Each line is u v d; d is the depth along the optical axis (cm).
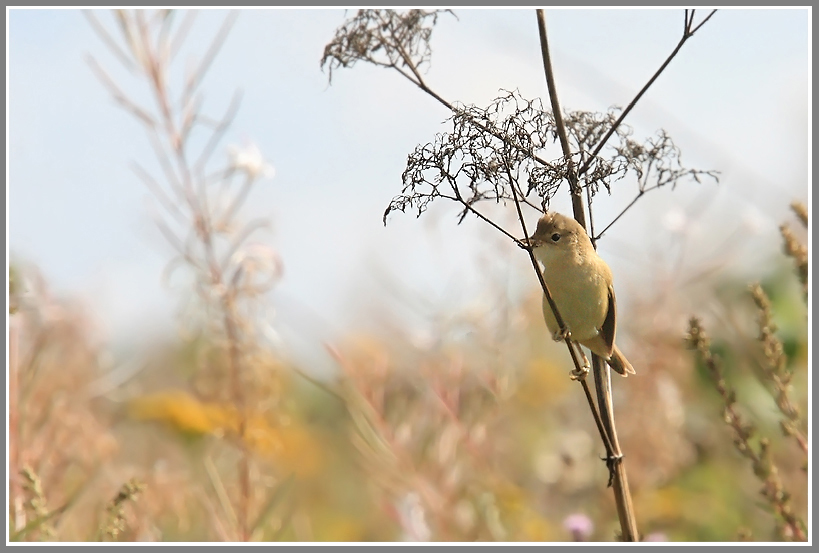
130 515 872
